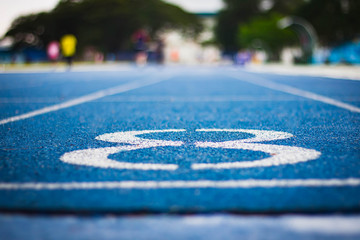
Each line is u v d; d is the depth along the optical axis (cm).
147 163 252
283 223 151
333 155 272
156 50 5672
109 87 1220
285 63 5169
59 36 7644
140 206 168
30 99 809
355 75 1744
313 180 208
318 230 145
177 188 195
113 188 196
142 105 682
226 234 142
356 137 350
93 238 139
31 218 157
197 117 514
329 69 2539
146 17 8106
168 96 878
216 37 8912
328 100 746
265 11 8081
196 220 154
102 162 256
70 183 206
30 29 7625
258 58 5112
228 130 399
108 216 159
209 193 187
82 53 7819
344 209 163
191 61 9062
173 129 409
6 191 192
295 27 3114
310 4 5431
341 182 204
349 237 139
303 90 1030
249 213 160
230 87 1201
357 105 651
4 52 7831
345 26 4975
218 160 258
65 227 148
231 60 7938
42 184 205
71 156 276
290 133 376
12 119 501
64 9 7512
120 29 7644
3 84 1375
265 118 498
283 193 185
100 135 373
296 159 260
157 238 139
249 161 254
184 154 279
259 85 1291
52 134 380
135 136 364
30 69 3284
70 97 859
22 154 285
